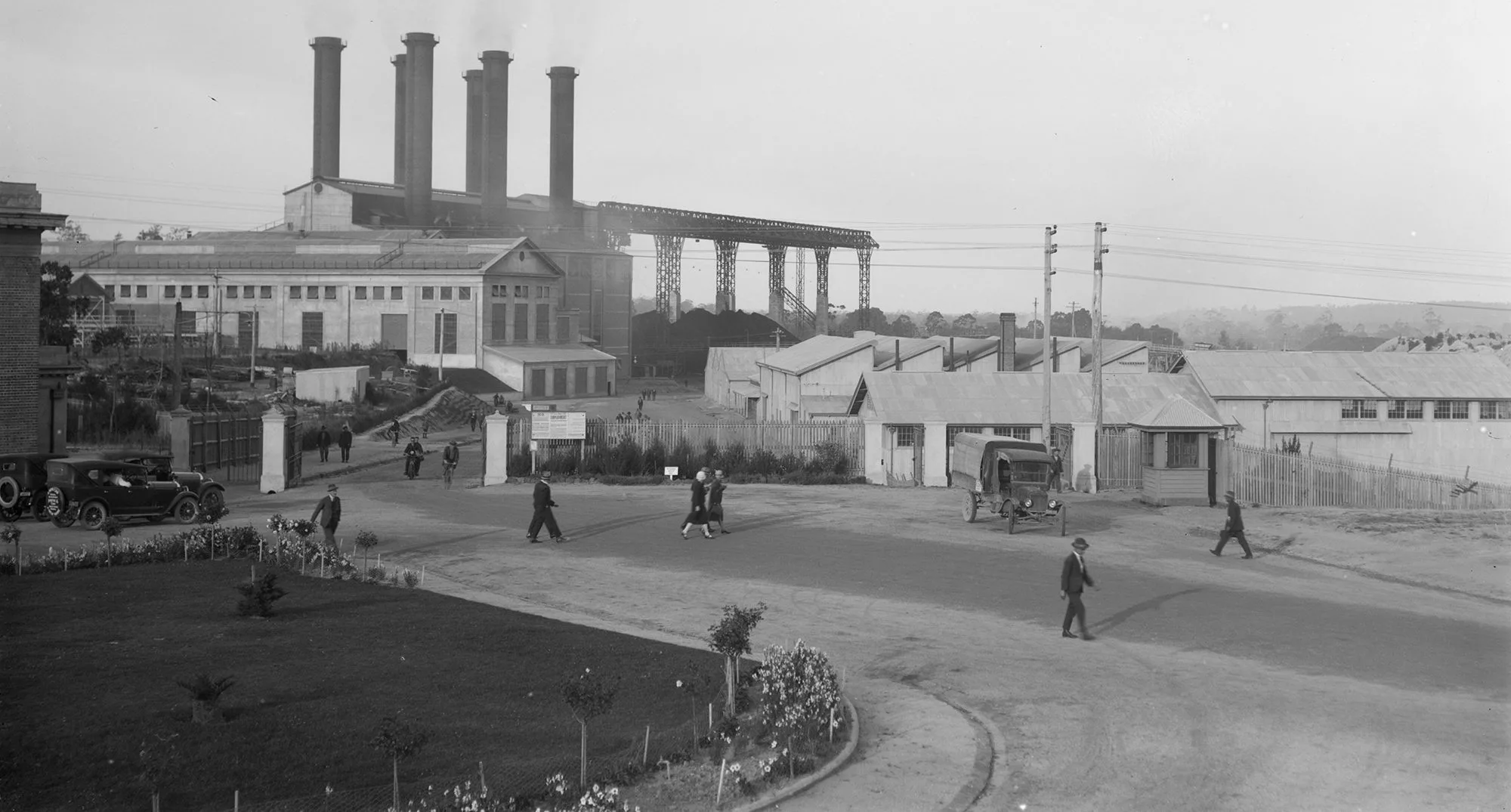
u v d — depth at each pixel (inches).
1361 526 1472.7
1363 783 570.3
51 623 825.5
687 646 836.6
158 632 805.2
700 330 6909.5
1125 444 2014.0
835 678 694.5
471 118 6653.5
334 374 3592.5
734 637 649.0
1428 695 737.6
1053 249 1996.8
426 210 5861.2
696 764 581.9
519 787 529.3
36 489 1380.4
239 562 1115.9
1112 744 631.2
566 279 5954.7
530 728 622.8
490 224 5885.8
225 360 4119.1
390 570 1123.9
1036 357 3112.7
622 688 708.0
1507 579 1168.2
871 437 2034.9
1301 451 2469.2
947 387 2308.1
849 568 1175.6
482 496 1748.3
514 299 5068.9
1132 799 549.3
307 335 5054.1
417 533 1380.4
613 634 857.5
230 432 2082.9
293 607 908.6
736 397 4478.3
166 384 3056.1
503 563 1186.6
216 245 5305.1
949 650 850.8
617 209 6254.9
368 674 716.0
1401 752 619.5
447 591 1034.1
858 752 613.6
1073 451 1983.3
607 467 1987.0
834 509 1611.7
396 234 5393.7
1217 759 606.5
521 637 829.2
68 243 5472.4
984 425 2218.3
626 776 553.3
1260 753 616.4
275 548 1191.6
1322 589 1115.3
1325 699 722.8
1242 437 2522.1
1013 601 1031.6
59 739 569.9
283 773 539.8
